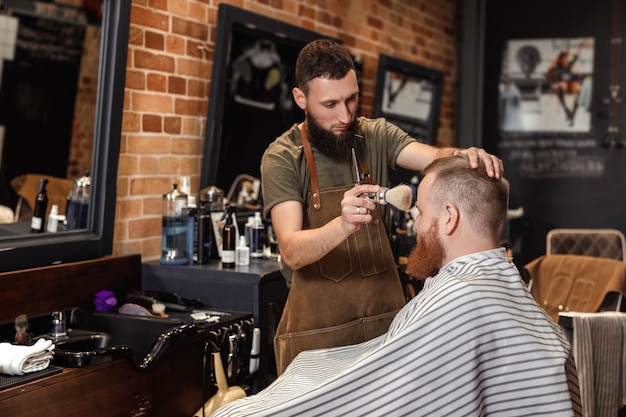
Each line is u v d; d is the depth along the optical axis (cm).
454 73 616
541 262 377
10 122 261
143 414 237
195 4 340
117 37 285
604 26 579
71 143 280
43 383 202
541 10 596
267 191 219
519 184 609
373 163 227
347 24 457
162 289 306
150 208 324
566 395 161
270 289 297
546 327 170
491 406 164
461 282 166
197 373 262
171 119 331
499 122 612
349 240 219
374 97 485
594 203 588
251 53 360
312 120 212
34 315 252
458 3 617
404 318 182
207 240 316
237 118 355
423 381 163
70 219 281
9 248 252
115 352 222
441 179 178
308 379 188
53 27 271
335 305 218
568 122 593
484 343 163
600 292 350
